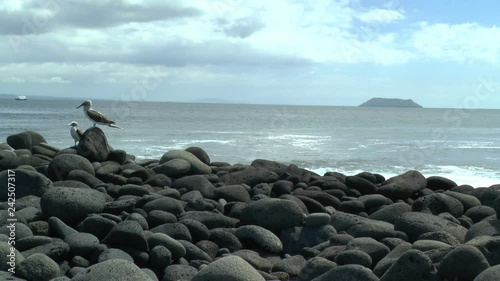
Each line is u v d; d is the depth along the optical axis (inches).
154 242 309.4
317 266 284.2
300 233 360.5
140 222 346.9
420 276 252.1
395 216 397.7
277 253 342.3
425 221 347.3
